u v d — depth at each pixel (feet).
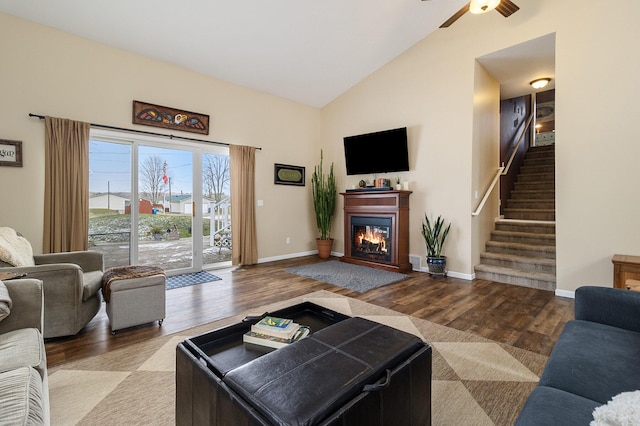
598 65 10.87
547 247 14.02
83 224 11.73
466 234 14.35
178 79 14.60
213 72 15.43
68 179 11.42
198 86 15.29
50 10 10.57
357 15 13.12
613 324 5.10
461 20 14.35
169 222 14.84
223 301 11.05
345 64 16.67
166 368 6.66
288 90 18.28
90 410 5.29
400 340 4.35
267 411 2.90
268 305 10.68
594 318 5.31
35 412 3.17
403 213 16.03
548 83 16.89
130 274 8.86
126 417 5.13
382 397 3.43
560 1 11.66
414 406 4.04
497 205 17.78
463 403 5.49
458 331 8.52
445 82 14.93
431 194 15.57
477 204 14.73
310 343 4.23
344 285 13.12
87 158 11.89
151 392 5.82
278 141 18.83
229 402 3.28
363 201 17.52
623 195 10.45
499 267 14.29
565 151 11.53
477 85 14.43
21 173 10.77
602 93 10.79
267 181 18.30
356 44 15.11
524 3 12.56
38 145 11.07
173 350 7.47
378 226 16.89
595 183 10.94
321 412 2.88
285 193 19.29
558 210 11.69
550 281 12.37
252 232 17.24
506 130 19.97
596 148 10.91
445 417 5.12
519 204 19.10
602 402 3.25
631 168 10.30
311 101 20.07
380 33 14.65
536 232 15.65
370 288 12.70
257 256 17.56
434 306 10.57
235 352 4.70
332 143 20.58
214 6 11.26
